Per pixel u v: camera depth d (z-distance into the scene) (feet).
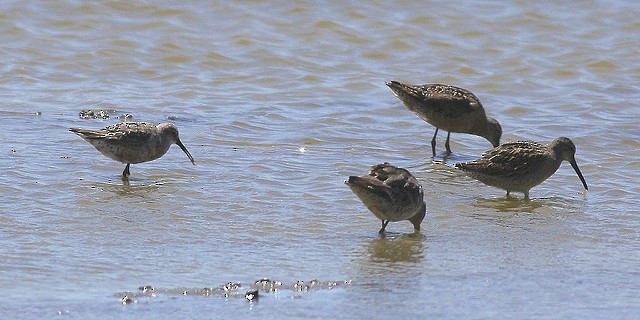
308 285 38.32
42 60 75.31
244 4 86.17
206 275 39.22
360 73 75.77
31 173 51.75
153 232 44.19
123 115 63.98
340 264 40.93
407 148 60.85
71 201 48.03
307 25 83.51
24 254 40.65
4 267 39.06
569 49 81.15
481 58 79.61
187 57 77.41
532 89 73.46
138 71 74.64
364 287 38.27
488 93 72.79
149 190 50.34
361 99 70.08
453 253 42.63
